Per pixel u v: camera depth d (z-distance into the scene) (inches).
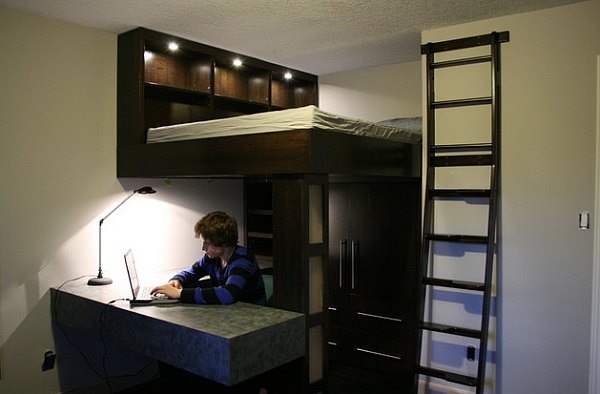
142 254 143.4
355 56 159.8
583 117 110.6
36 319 121.9
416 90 165.2
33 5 114.2
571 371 112.8
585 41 110.3
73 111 127.9
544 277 115.8
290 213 98.1
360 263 149.6
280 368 100.4
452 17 121.4
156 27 130.4
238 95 166.1
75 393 128.6
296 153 95.3
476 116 124.9
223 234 104.7
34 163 120.9
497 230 121.6
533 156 116.6
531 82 116.7
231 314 95.1
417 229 137.6
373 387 140.3
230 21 125.7
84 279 130.6
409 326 139.4
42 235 122.7
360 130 111.8
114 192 136.8
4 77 115.4
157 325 92.7
